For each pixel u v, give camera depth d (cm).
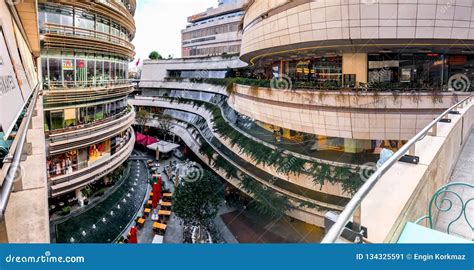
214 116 3194
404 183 306
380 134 1316
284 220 1566
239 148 2083
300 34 1511
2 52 406
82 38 1791
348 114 1334
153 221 1975
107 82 2194
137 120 4584
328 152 1549
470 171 566
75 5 1769
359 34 1320
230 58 4259
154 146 3622
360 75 1603
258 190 1777
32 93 741
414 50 1530
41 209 270
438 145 450
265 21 1797
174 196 1825
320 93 1394
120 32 2366
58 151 1673
